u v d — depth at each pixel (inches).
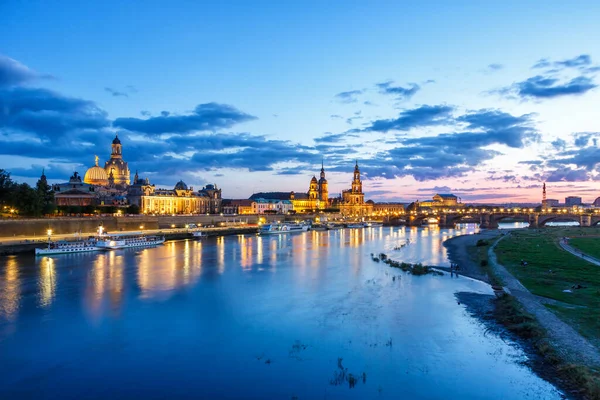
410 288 2839.6
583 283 2763.3
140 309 2341.3
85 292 2746.1
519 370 1510.8
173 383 1455.5
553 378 1444.4
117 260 4247.0
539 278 2947.8
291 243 6451.8
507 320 2058.3
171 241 6663.4
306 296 2632.9
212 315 2223.2
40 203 6333.7
